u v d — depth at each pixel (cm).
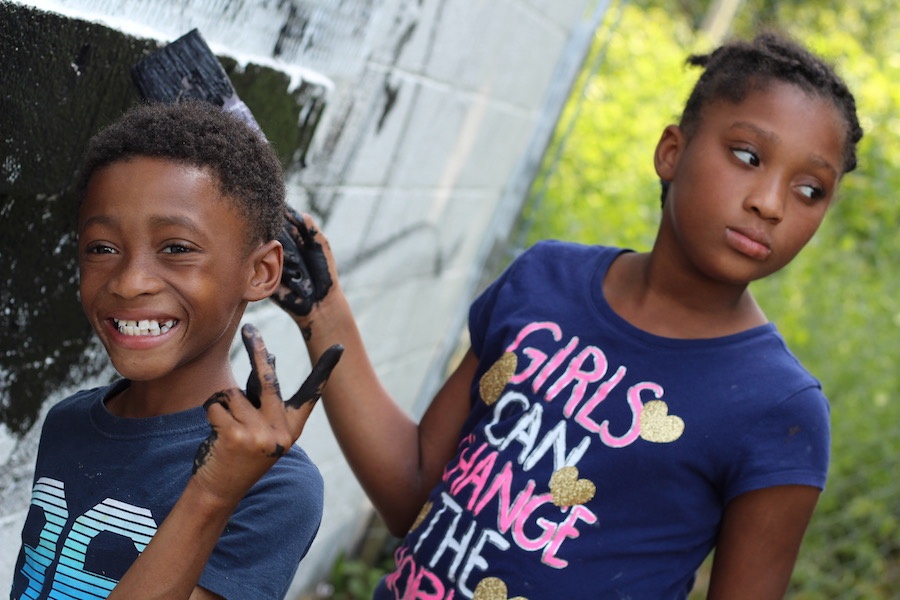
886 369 476
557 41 364
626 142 577
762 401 153
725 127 156
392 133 257
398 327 322
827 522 433
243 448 112
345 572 346
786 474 150
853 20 714
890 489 441
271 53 188
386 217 279
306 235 170
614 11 671
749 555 154
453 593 157
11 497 175
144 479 131
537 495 155
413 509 182
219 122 132
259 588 128
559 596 152
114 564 129
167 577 112
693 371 156
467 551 157
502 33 305
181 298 126
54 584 130
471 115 308
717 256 154
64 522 132
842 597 420
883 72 656
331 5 198
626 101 605
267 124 189
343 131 229
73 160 151
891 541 445
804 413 153
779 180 152
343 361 176
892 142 557
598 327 163
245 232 132
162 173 125
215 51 164
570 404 159
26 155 141
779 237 153
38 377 169
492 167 349
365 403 179
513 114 348
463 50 281
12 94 133
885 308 494
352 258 268
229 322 134
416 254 311
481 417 170
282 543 131
